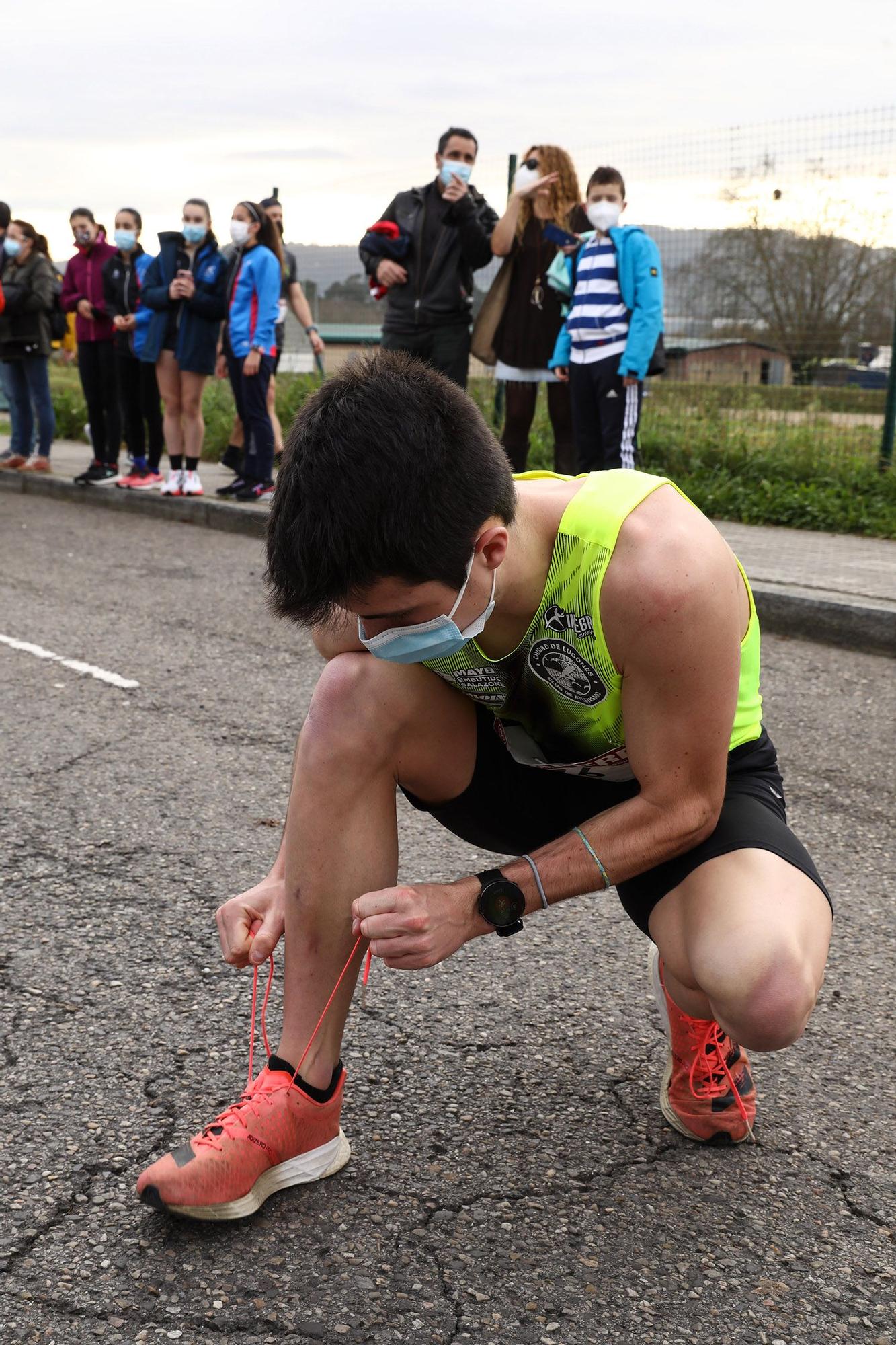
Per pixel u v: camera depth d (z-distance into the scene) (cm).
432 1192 179
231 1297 157
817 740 394
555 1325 154
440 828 322
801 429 816
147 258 855
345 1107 199
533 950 256
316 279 1090
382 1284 160
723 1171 185
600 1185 181
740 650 163
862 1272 165
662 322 618
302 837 170
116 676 454
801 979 154
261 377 789
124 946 252
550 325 688
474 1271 162
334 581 132
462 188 683
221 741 383
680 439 845
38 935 256
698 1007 175
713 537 158
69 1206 174
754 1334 153
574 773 179
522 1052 217
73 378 1830
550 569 154
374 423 129
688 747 158
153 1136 190
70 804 329
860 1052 221
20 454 1005
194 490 834
